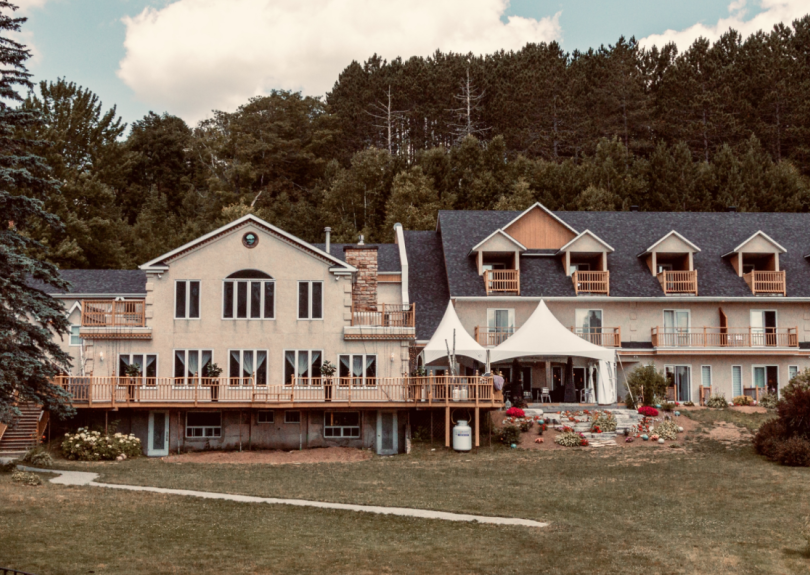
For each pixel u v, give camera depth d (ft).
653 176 261.65
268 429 126.82
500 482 94.84
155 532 68.03
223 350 126.11
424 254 171.42
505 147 296.10
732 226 175.94
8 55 96.84
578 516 77.87
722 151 266.98
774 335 156.04
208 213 285.23
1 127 98.58
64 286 103.35
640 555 65.21
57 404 102.89
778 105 304.71
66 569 57.36
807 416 109.60
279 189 308.60
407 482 94.68
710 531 72.74
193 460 117.08
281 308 127.44
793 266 165.37
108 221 225.35
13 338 97.96
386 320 130.31
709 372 155.84
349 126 343.46
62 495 80.84
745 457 109.81
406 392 123.65
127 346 125.59
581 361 151.74
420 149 327.88
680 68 332.19
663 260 165.78
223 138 309.63
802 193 250.57
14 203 97.86
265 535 68.49
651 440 121.39
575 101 328.49
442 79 346.33
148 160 326.85
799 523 75.31
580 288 156.15
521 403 137.39
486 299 153.69
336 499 83.71
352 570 59.98
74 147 259.19
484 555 64.54
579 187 252.01
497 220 172.86
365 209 267.39
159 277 127.13
